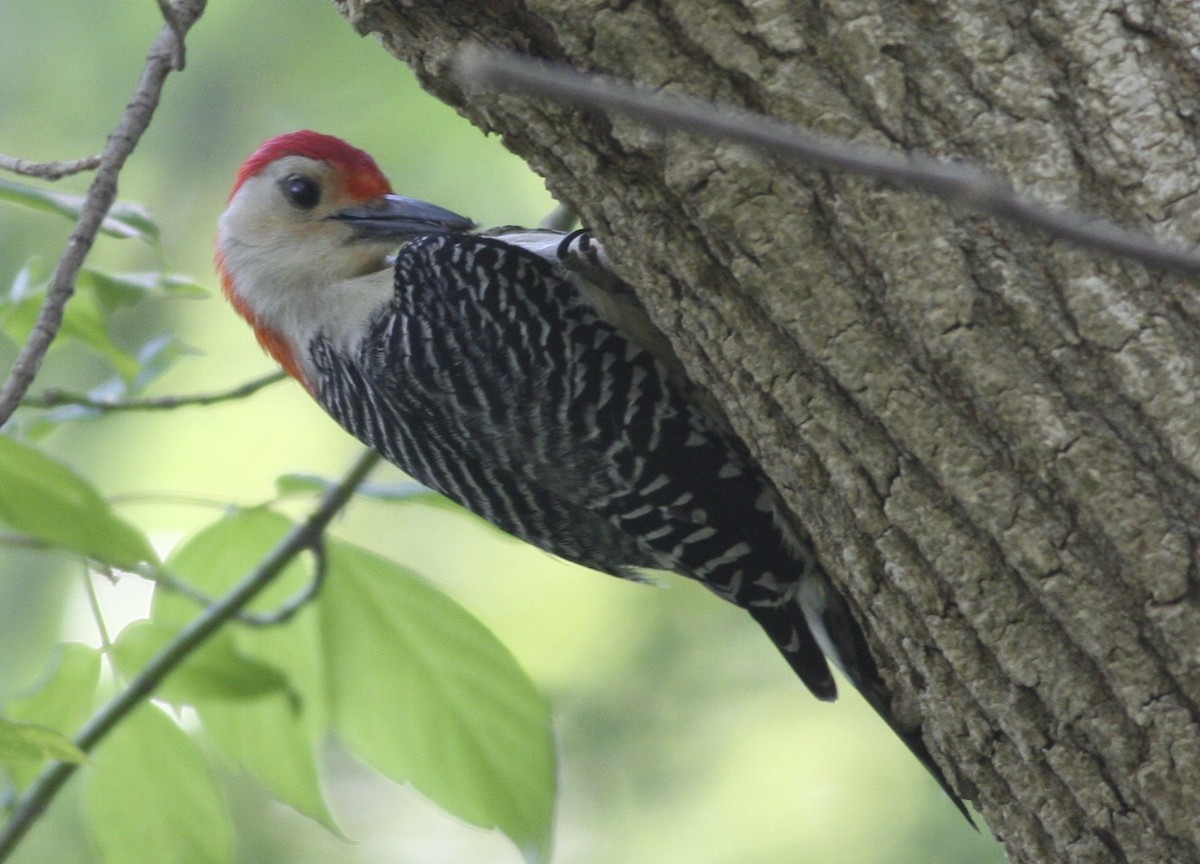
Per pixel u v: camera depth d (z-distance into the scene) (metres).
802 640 8.28
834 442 5.77
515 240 8.32
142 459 12.98
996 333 5.36
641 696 12.53
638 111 2.97
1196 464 5.16
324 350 8.99
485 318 8.03
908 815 11.97
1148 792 5.46
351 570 8.37
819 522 6.11
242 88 12.48
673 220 5.79
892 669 6.59
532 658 12.80
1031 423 5.35
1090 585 5.40
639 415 7.97
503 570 13.22
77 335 8.22
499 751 8.30
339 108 12.41
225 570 8.58
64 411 8.38
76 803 11.94
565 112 5.70
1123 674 5.41
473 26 5.77
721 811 12.19
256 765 8.34
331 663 8.38
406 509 13.41
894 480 5.68
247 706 8.32
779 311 5.63
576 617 12.95
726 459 7.98
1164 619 5.30
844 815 11.97
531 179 12.38
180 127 12.50
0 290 12.19
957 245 5.33
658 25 5.43
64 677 7.82
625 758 12.34
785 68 5.35
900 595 5.92
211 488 13.03
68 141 12.49
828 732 12.26
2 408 5.93
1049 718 5.64
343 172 9.31
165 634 7.84
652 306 6.15
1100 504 5.31
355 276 9.20
